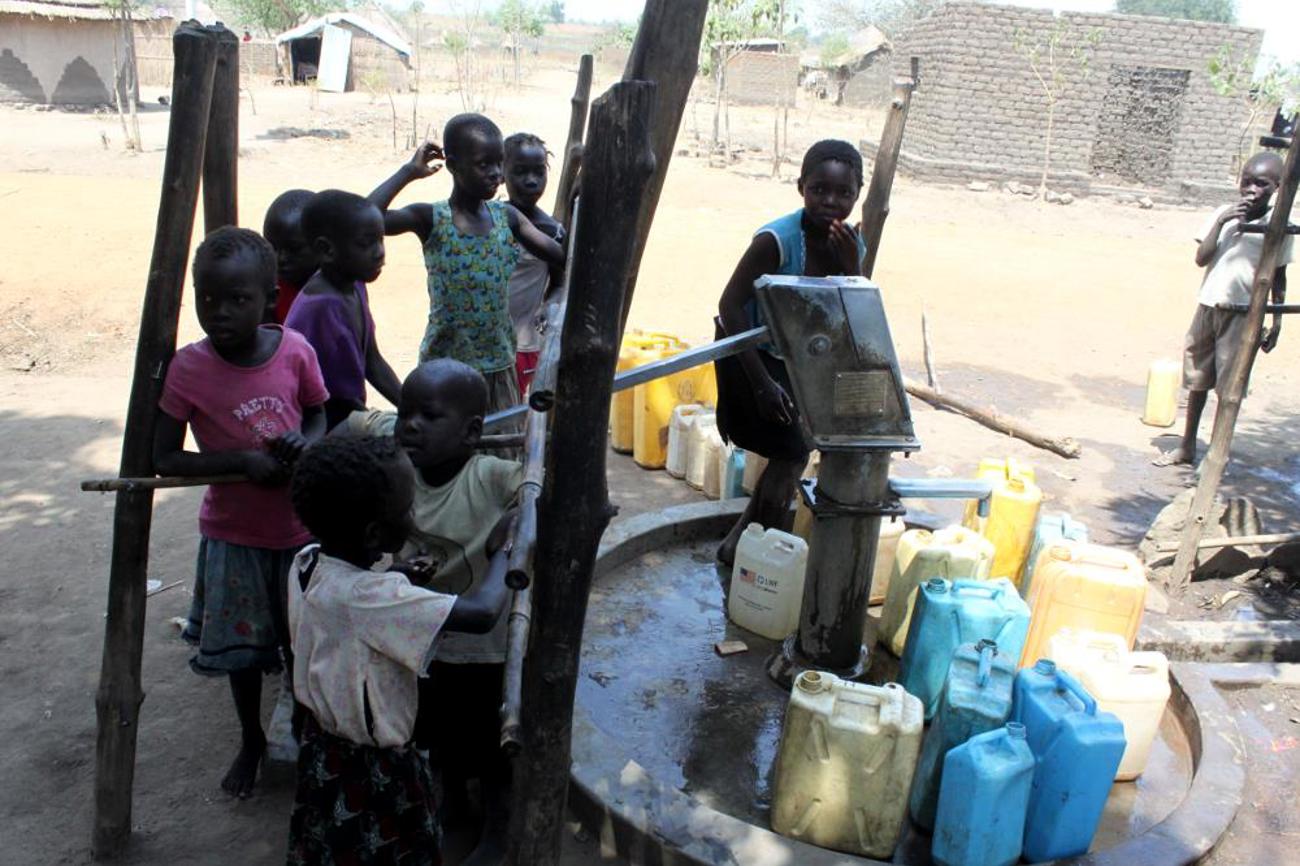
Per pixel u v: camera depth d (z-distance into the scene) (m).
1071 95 21.70
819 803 3.04
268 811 3.25
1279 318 6.39
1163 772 3.58
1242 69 21.75
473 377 2.80
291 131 22.56
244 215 13.42
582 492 2.23
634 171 2.01
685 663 4.09
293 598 2.44
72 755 3.49
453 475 2.85
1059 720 2.96
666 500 6.00
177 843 3.10
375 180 17.62
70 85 26.14
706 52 27.75
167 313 2.81
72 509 5.44
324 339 3.36
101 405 7.16
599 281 2.09
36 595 4.55
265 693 3.86
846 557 3.74
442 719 2.96
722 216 16.11
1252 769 3.60
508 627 2.56
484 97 30.34
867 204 4.58
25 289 9.62
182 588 4.66
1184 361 6.93
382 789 2.44
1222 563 5.21
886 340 3.44
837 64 41.12
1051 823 2.99
